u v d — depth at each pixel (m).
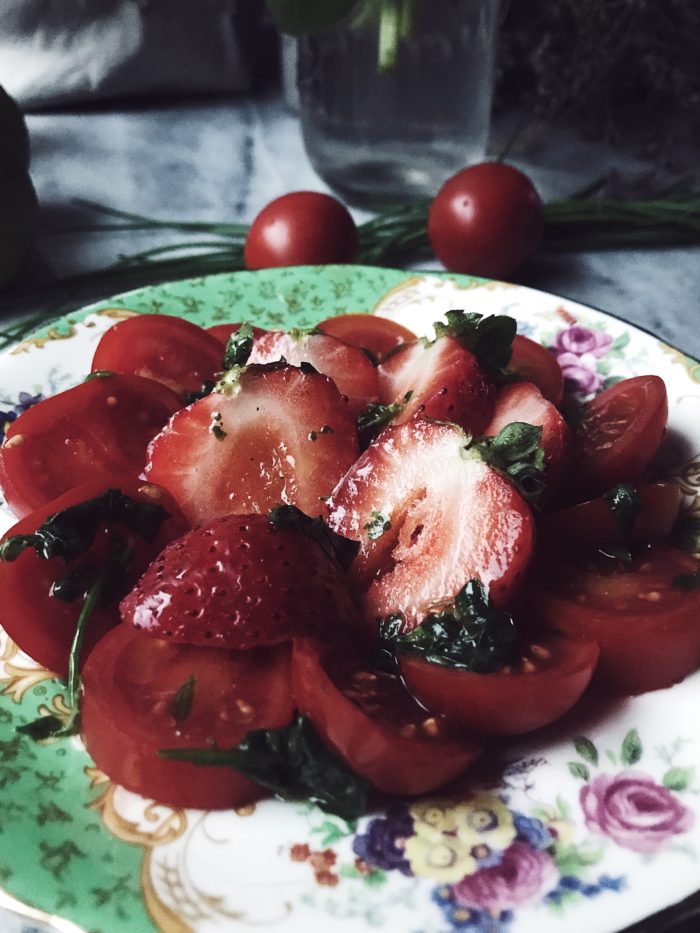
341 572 0.15
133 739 0.13
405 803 0.14
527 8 0.33
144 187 0.32
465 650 0.14
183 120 0.36
